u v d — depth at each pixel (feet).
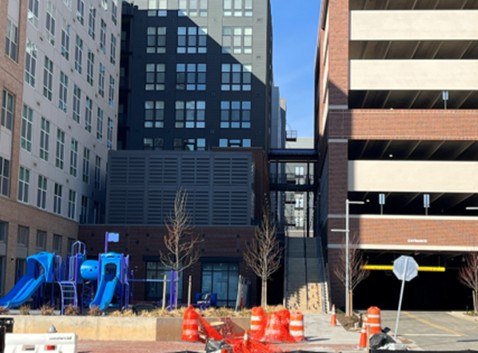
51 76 149.89
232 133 248.32
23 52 132.05
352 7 177.27
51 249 148.15
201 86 251.60
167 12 255.29
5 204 123.13
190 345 71.97
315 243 193.36
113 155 174.29
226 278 159.84
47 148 147.84
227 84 250.98
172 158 173.78
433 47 173.06
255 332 80.48
